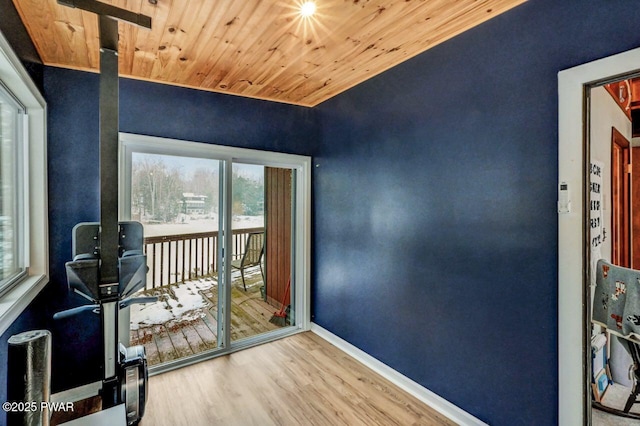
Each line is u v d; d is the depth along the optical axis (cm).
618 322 187
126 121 264
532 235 174
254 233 338
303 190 361
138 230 217
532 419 175
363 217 292
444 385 221
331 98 331
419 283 238
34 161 224
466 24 198
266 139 333
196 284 300
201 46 221
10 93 195
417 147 239
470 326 205
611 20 145
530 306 175
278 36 209
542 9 168
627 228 220
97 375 254
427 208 232
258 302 342
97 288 170
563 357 161
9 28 160
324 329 345
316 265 360
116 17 163
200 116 296
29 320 202
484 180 196
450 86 214
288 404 230
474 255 202
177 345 290
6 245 195
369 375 270
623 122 222
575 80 156
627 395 187
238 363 289
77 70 246
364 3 175
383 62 250
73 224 245
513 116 181
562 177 160
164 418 215
